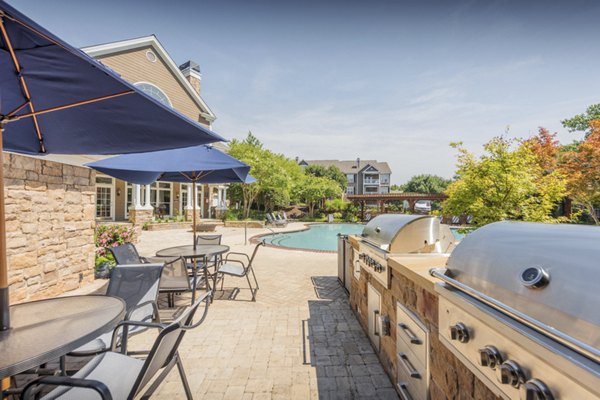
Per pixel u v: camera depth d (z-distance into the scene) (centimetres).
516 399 107
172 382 262
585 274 97
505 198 629
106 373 188
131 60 1397
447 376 164
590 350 82
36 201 448
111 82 179
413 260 242
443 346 169
